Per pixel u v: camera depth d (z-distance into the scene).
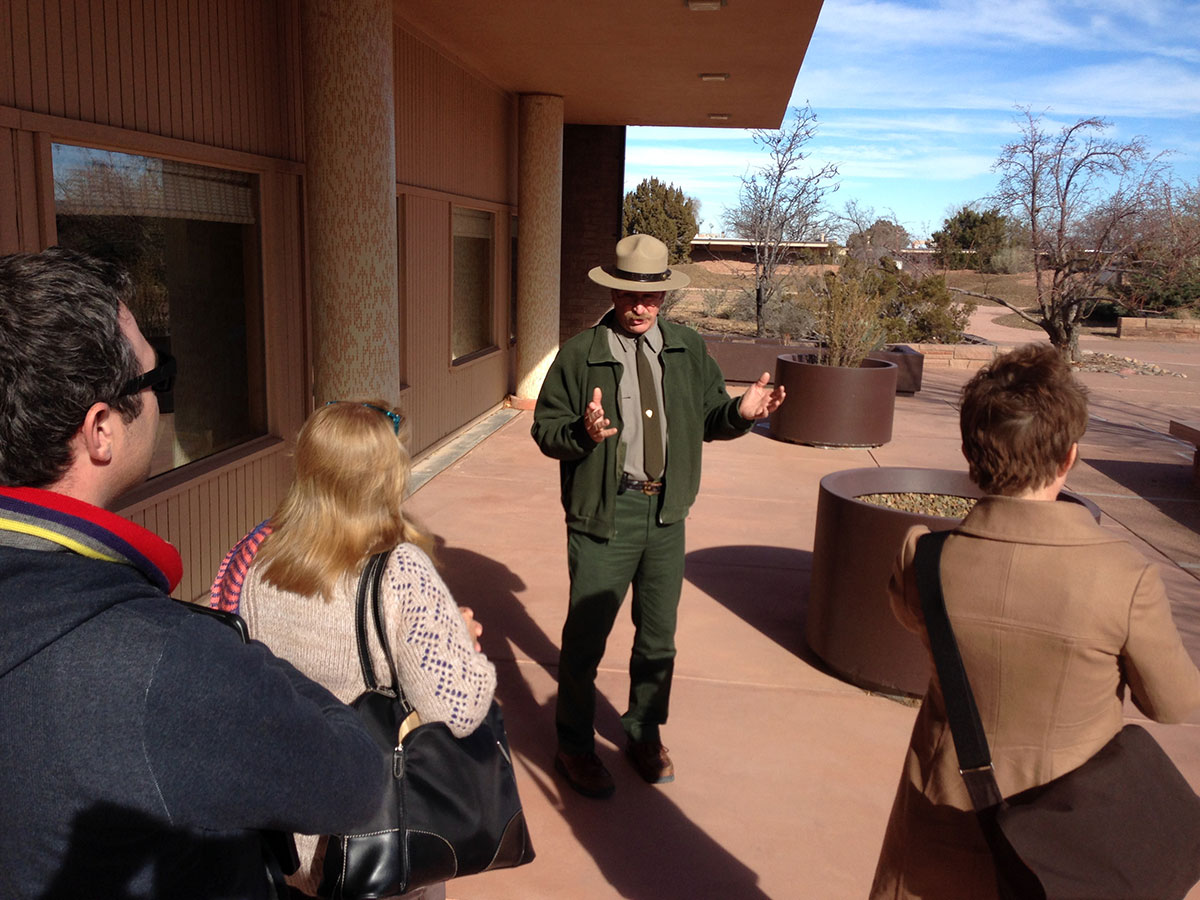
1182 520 7.34
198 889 0.99
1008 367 1.71
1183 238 17.97
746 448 9.23
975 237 38.09
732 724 3.83
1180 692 1.56
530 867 2.91
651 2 6.74
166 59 4.37
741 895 2.81
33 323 0.93
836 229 21.72
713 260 39.31
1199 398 14.61
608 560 3.23
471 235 9.95
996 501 1.70
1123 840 1.47
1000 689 1.63
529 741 3.67
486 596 5.10
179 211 4.67
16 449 0.94
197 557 4.79
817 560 4.34
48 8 3.60
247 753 0.94
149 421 1.08
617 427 3.17
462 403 9.54
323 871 1.58
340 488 1.72
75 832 0.90
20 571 0.89
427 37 7.93
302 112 5.73
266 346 5.52
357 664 1.72
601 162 13.50
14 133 3.47
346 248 5.46
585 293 13.88
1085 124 17.44
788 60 8.59
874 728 3.82
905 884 1.78
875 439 9.42
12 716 0.88
